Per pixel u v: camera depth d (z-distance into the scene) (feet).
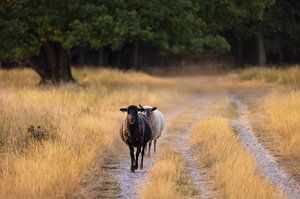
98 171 63.98
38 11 146.30
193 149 77.87
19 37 148.66
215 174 61.31
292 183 59.11
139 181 60.18
